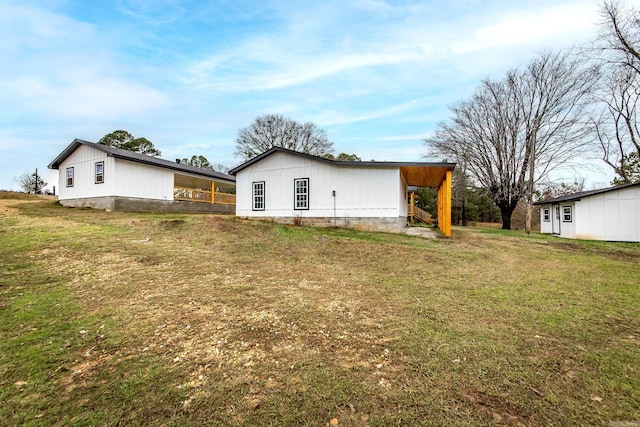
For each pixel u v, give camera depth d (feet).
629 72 52.75
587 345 9.66
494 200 73.97
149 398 7.04
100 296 13.94
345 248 26.63
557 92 62.80
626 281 18.40
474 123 73.77
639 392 7.20
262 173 44.78
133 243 25.27
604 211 45.21
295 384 7.53
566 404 6.76
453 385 7.46
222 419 6.33
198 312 12.19
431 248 28.45
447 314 12.28
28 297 13.71
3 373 8.02
